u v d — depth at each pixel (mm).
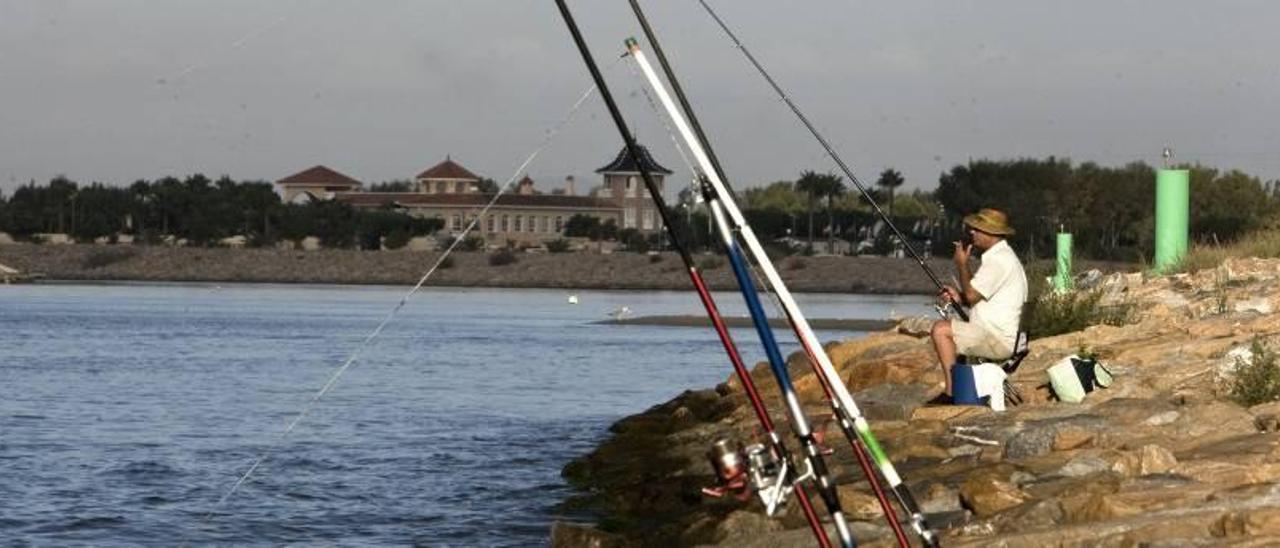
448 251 22797
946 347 26156
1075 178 170375
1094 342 32719
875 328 126875
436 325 137500
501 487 35156
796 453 25656
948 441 24344
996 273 25844
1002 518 18375
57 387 69500
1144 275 45594
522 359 89500
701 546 21203
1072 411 24750
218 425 52719
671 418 41281
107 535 30688
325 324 137500
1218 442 21141
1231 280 40938
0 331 121312
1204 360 28578
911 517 12594
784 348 86875
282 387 69562
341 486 36312
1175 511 17219
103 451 44812
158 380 73750
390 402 60812
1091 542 16641
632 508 29422
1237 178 127125
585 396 64000
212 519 32156
